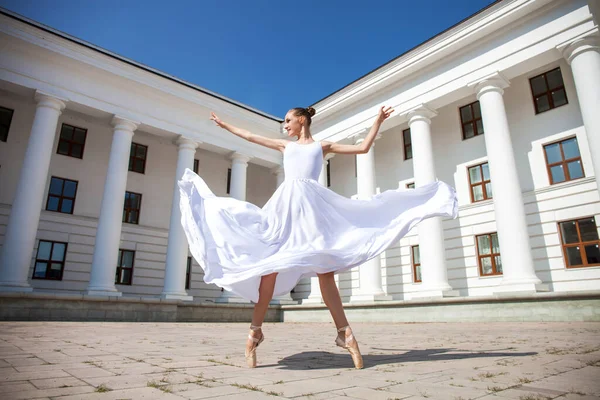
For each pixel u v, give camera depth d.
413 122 18.14
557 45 14.08
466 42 16.34
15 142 19.25
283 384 2.37
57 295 14.22
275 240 3.24
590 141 12.73
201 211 3.46
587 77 13.19
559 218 15.47
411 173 20.97
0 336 6.14
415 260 19.62
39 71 16.56
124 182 17.78
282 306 20.06
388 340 6.43
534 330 8.25
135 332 8.18
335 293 3.19
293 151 3.47
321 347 5.18
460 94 16.98
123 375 2.69
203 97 20.69
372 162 20.06
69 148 20.91
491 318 13.16
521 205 14.22
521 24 15.18
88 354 3.99
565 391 2.13
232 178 21.95
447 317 14.32
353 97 20.41
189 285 23.28
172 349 4.65
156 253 22.58
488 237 17.47
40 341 5.45
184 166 19.80
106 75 18.03
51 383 2.37
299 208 3.22
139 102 18.97
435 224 16.33
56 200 20.08
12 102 19.48
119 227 17.23
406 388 2.24
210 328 10.88
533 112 17.03
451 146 19.59
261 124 22.88
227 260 3.07
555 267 15.23
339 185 24.41
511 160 14.70
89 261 20.30
